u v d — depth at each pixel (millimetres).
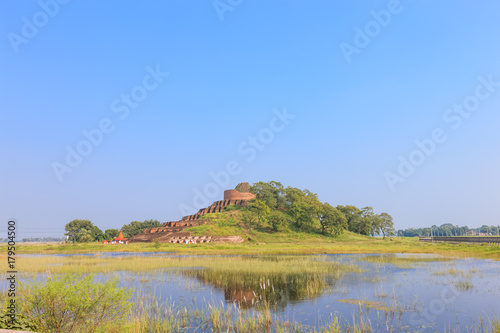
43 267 37156
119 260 49812
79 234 148375
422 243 110750
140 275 33125
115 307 11914
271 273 34594
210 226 138000
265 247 89875
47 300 10688
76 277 11734
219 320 16672
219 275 33312
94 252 80875
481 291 24141
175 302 21547
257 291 25094
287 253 70875
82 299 11023
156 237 137500
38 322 10781
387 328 15852
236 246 89750
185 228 137875
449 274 32812
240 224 142250
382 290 24875
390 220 171000
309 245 101625
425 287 25844
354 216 172250
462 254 57938
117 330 11984
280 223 137500
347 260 50312
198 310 19219
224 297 23172
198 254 68688
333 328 15094
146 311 17734
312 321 17094
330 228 145125
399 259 51312
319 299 22203
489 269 36562
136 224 189125
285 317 17875
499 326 15344
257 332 15328
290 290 25422
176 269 38250
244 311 19141
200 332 15383
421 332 15258
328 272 35094
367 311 18969
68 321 11016
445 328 15781
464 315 17969
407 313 18469
